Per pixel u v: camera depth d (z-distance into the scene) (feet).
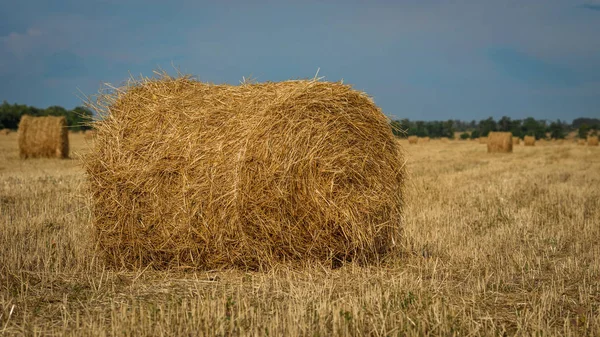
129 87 24.31
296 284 20.45
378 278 21.48
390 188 24.67
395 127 25.05
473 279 21.33
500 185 49.67
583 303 18.53
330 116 22.97
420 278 20.43
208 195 22.07
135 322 15.81
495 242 27.96
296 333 14.79
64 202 35.99
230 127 22.26
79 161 23.66
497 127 374.63
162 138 22.70
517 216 34.60
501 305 18.47
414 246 26.81
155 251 22.89
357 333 15.30
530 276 21.83
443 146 156.04
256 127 21.91
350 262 24.14
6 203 36.17
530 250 26.23
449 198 42.27
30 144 79.10
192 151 22.24
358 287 20.06
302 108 22.35
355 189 23.45
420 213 34.96
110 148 23.04
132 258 23.24
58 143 79.61
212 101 23.25
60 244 24.91
